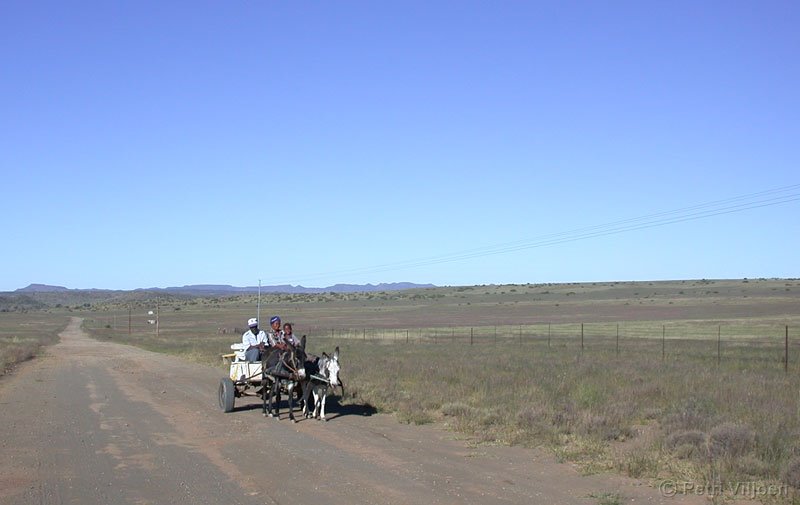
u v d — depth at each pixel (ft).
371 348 149.48
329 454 40.27
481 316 390.01
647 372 84.02
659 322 294.66
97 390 75.15
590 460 37.86
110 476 35.17
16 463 38.19
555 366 93.97
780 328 241.14
